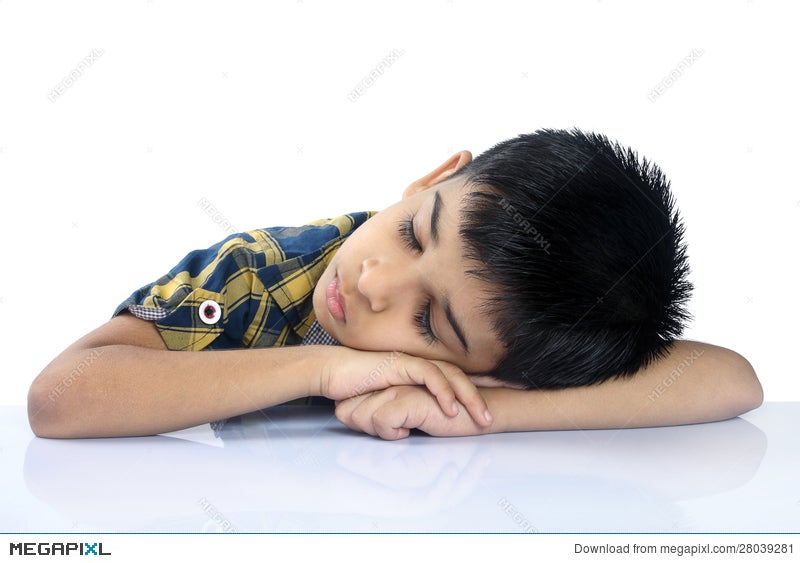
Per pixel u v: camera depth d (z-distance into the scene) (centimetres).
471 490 122
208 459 135
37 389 146
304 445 144
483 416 147
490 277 139
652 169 157
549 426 154
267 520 111
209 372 145
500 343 144
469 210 141
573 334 143
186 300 166
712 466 134
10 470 128
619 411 156
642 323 149
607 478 128
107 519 110
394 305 146
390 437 147
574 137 150
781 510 116
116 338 157
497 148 153
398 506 116
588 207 141
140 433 147
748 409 168
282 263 175
